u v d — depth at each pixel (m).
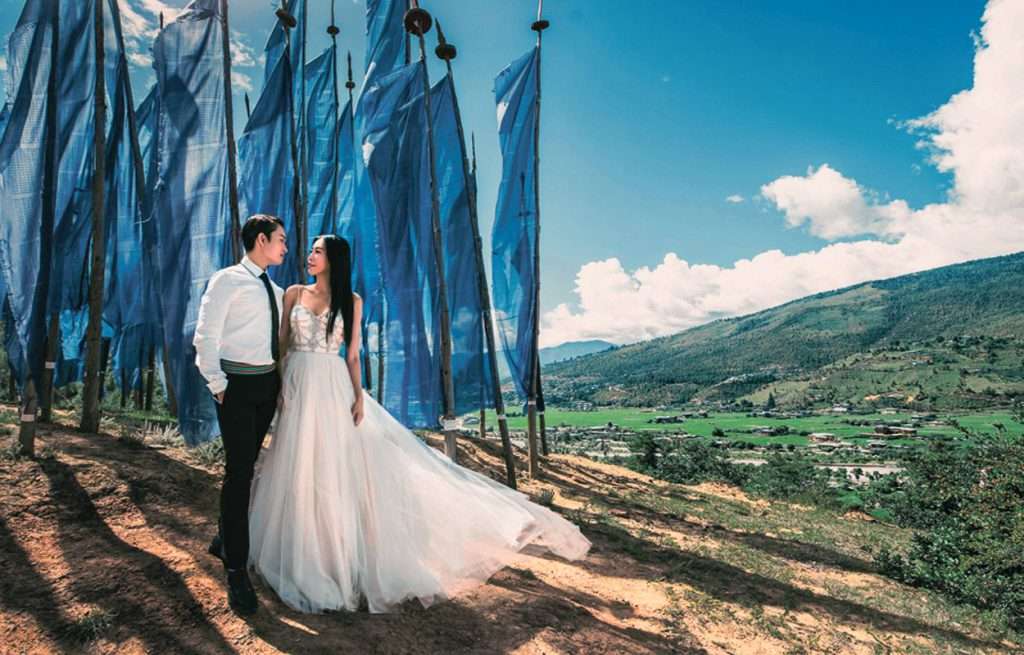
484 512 4.41
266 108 8.48
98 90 6.18
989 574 6.72
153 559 3.48
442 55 9.33
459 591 3.90
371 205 9.19
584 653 3.51
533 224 10.79
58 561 3.26
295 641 2.93
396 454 3.93
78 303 8.27
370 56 10.12
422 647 3.16
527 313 10.85
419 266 8.51
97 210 6.05
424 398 8.34
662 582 5.33
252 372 3.25
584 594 4.58
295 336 3.63
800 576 6.42
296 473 3.43
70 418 6.88
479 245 9.51
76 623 2.77
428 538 3.95
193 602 3.11
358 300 3.76
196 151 6.07
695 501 11.88
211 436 5.27
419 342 8.37
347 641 3.02
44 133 5.27
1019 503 7.73
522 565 4.95
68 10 6.17
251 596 3.09
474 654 3.21
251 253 3.49
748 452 107.19
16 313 4.83
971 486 8.89
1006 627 5.61
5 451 4.51
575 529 4.96
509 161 10.80
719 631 4.38
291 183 8.48
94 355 5.94
